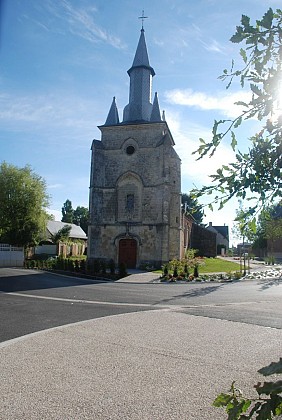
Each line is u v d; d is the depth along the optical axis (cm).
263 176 222
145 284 2084
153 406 436
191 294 1593
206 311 1114
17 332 828
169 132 3400
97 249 3122
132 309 1159
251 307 1200
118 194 3203
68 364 592
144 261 3033
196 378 529
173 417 407
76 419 402
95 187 3178
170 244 3120
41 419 402
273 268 3469
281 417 386
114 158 3256
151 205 3105
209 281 2264
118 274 2423
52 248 5075
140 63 3475
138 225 3089
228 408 181
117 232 3131
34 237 4006
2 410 425
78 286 1878
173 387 495
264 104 201
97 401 450
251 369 569
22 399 455
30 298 1391
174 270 2394
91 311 1115
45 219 4122
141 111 3375
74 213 9438
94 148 3231
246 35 195
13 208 3931
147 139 3212
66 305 1230
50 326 894
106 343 724
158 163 3147
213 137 223
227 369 569
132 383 509
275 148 215
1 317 1010
